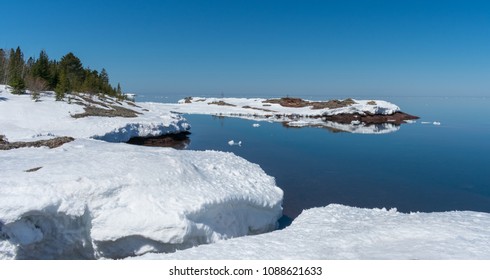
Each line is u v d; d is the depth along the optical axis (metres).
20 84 45.75
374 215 14.81
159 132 41.34
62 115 36.91
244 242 10.98
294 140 47.22
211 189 14.32
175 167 14.74
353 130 60.03
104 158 15.20
